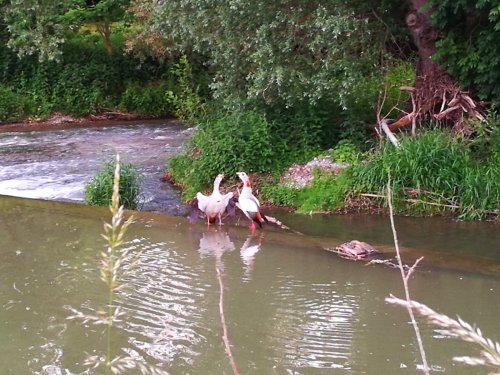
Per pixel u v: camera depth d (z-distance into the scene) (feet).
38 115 66.64
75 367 13.64
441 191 30.81
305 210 31.45
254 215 24.41
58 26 64.28
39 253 21.13
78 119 67.05
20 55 62.69
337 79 34.30
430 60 34.58
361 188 31.68
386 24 35.12
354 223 29.48
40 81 68.08
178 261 20.44
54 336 15.11
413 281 18.84
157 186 37.06
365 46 34.60
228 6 34.58
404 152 31.71
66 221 25.21
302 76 33.40
